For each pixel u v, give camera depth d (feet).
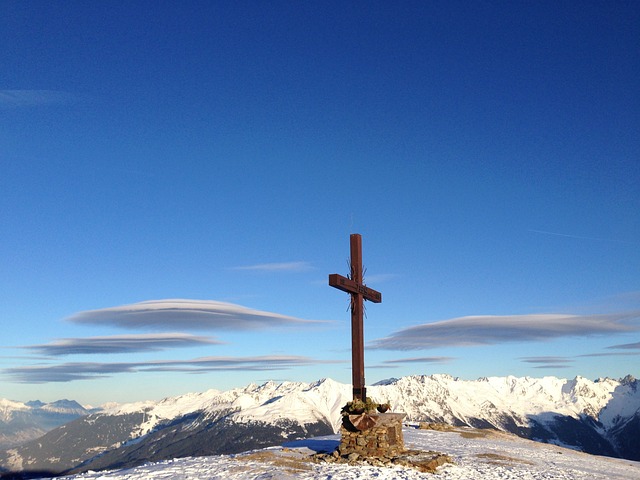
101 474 108.78
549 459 163.63
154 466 118.32
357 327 132.26
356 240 135.03
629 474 152.25
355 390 131.44
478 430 233.55
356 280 132.46
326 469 114.21
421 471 119.65
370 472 111.65
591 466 159.74
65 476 108.17
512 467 136.77
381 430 128.06
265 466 115.34
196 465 118.11
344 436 129.29
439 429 230.48
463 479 115.34
